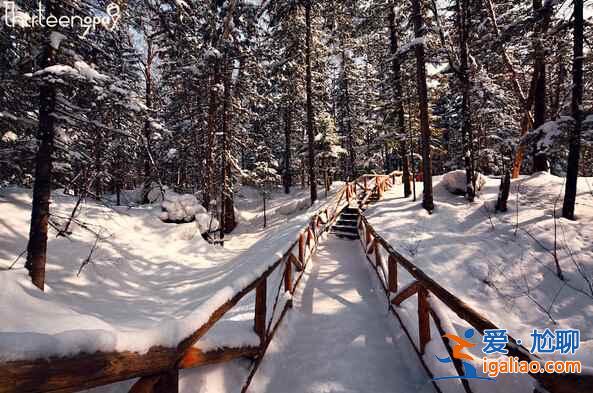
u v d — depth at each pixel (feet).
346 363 11.91
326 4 55.31
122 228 34.53
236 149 68.64
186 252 35.83
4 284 10.64
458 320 16.79
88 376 4.00
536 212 31.71
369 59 63.82
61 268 22.30
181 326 6.14
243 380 9.18
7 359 3.20
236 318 13.74
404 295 13.42
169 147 61.36
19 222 26.03
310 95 55.47
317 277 23.15
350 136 80.64
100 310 18.16
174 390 5.93
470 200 40.68
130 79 45.83
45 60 18.54
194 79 47.21
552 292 21.40
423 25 39.04
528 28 31.50
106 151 36.50
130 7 22.91
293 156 90.94
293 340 13.87
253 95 59.98
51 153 19.40
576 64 27.40
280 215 68.23
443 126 82.48
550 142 27.94
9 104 20.83
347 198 52.11
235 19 46.91
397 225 35.83
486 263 25.44
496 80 49.88
